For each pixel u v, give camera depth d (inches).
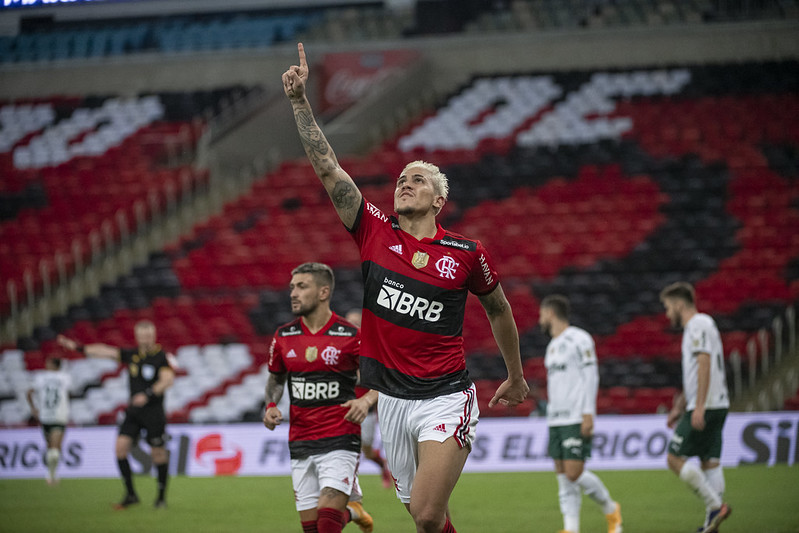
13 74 3966.5
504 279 2610.7
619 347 2338.8
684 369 1038.4
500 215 2861.7
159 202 3206.2
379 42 3754.9
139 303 2743.6
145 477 1797.5
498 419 1775.3
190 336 2566.4
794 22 3417.8
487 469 1738.4
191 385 2433.6
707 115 3208.7
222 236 2967.5
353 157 3435.0
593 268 2605.8
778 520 1076.5
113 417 2345.0
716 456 1021.8
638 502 1284.4
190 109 3722.9
